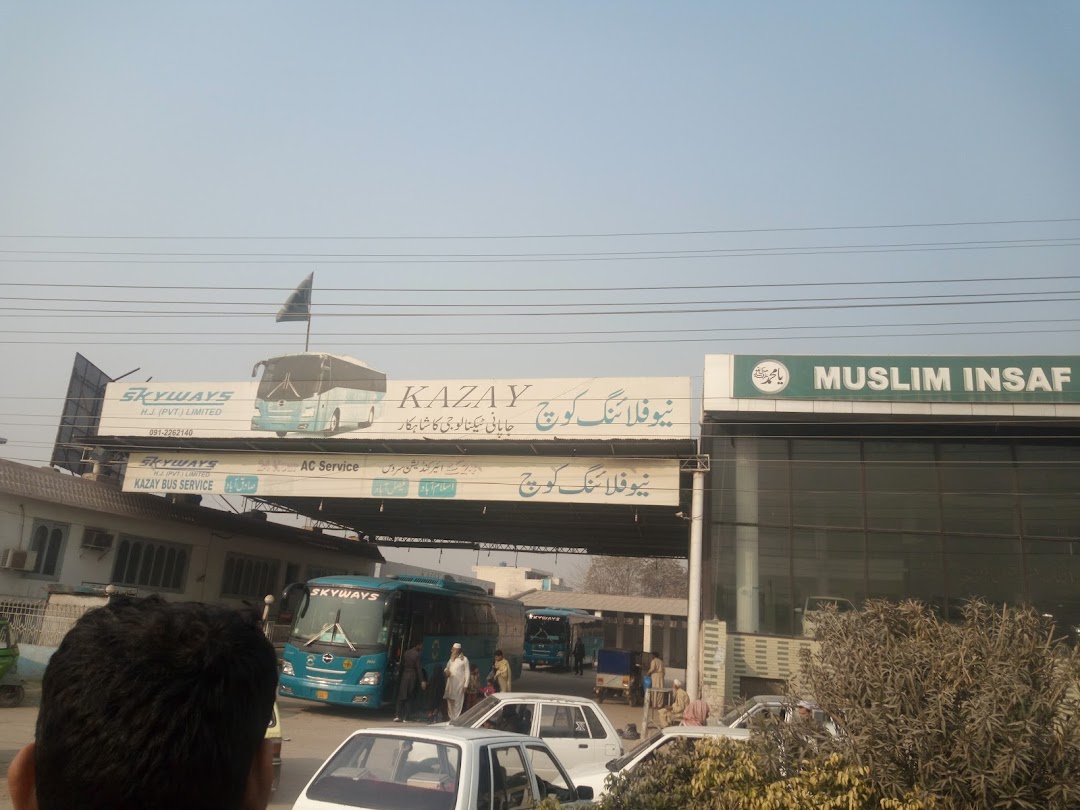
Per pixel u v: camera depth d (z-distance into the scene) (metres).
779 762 6.58
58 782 1.34
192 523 30.56
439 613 25.11
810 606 22.19
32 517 24.19
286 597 22.86
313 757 15.18
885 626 6.86
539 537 37.94
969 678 6.20
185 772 1.33
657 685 22.56
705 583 22.61
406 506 31.67
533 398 23.55
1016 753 5.80
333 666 21.25
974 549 22.00
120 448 27.64
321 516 36.31
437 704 24.41
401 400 24.55
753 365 22.75
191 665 1.39
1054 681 6.27
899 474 22.75
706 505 23.17
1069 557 21.58
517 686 35.06
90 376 31.00
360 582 22.42
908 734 6.05
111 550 27.33
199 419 25.92
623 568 86.75
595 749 12.72
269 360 25.81
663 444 22.67
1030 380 21.50
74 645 1.41
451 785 6.88
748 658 21.95
